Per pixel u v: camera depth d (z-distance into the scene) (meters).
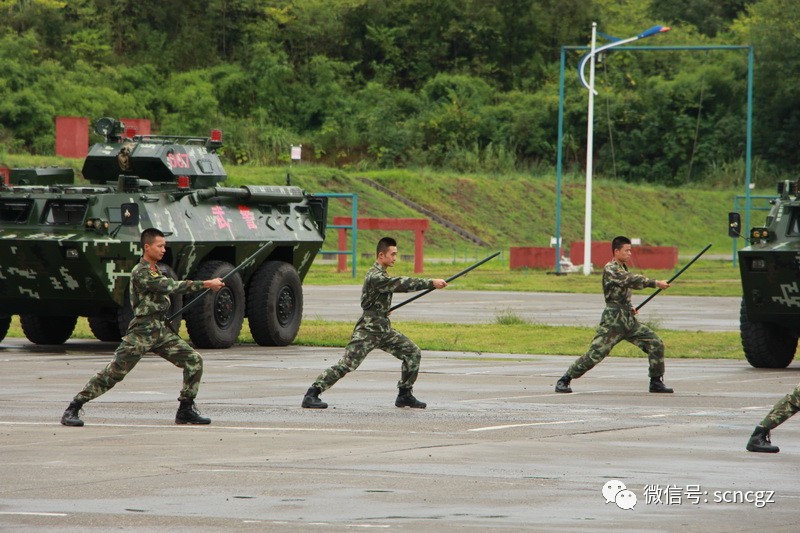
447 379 26.88
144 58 120.88
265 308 35.09
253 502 13.34
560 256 84.38
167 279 19.41
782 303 30.33
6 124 99.62
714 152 136.25
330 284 66.56
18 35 113.75
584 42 149.00
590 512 12.94
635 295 59.88
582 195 119.25
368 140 122.12
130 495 13.71
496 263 93.00
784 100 135.38
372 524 12.29
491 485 14.39
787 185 31.83
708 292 62.84
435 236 104.00
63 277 32.03
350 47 138.88
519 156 132.62
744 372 29.41
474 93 135.62
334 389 24.81
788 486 14.50
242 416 20.64
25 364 29.69
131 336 19.36
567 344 35.69
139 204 32.53
